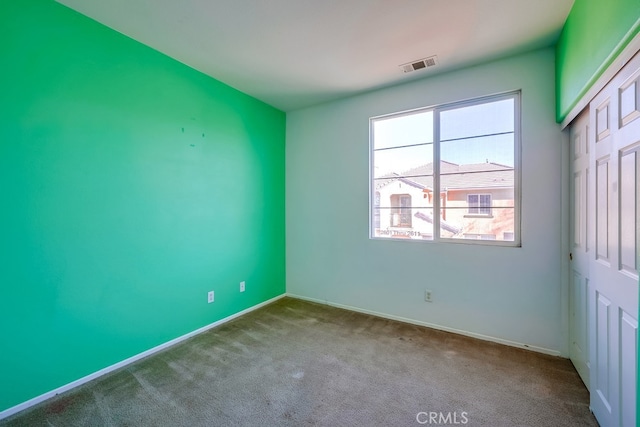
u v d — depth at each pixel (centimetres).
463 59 246
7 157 162
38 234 174
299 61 251
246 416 162
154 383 194
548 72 228
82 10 186
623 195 129
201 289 276
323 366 214
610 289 142
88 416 163
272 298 365
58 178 182
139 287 227
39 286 175
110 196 208
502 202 254
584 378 190
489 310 256
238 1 177
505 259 249
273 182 365
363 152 324
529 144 236
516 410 166
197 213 271
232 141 306
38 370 175
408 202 303
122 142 214
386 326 288
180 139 255
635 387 120
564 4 178
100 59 201
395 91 301
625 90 125
